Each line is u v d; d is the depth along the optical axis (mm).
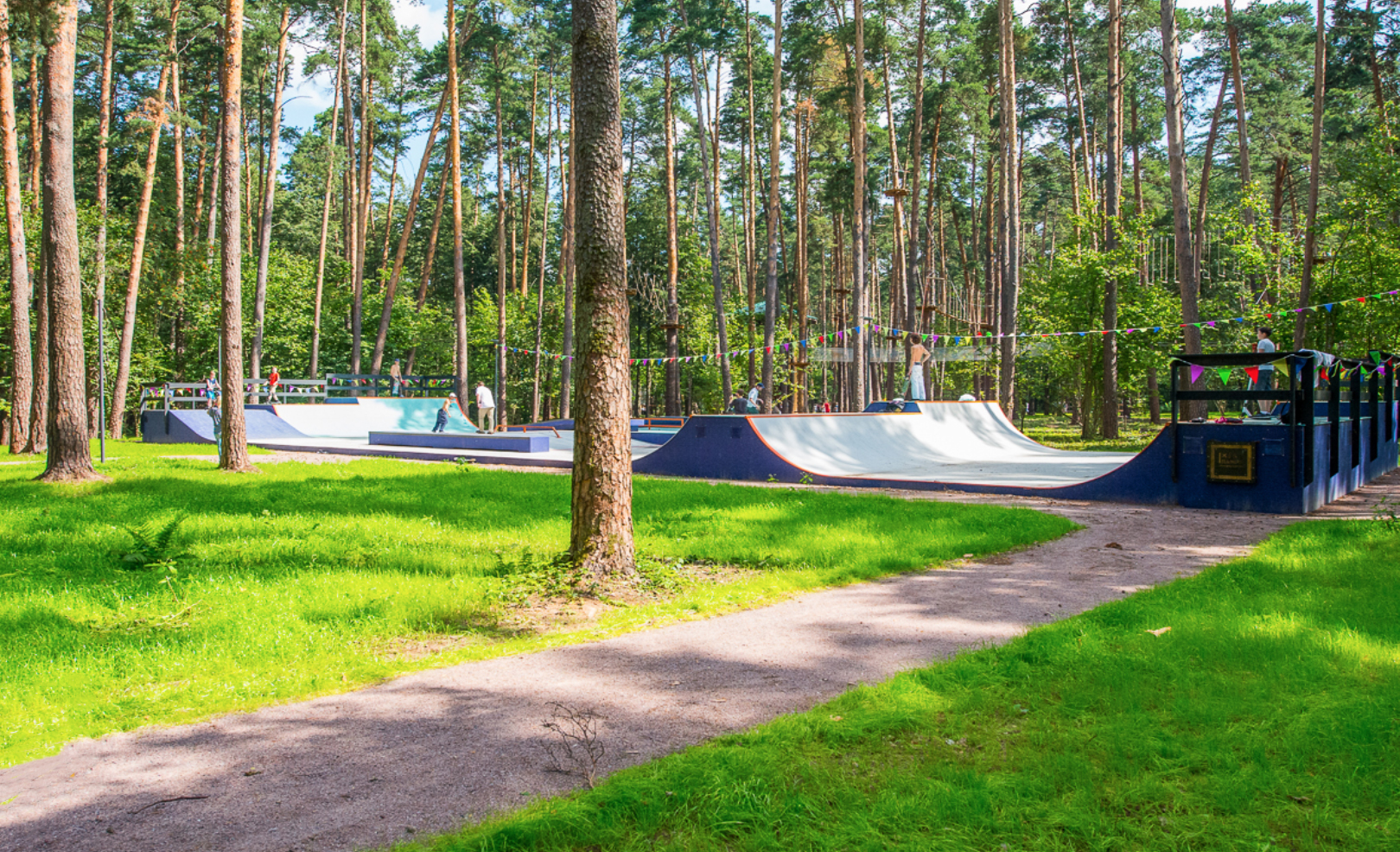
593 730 3809
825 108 36094
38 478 14625
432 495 12711
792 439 17125
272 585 6605
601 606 6238
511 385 50906
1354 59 30656
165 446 26500
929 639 5227
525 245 45656
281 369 41781
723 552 8047
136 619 5648
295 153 55000
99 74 34875
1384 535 8234
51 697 4270
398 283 44969
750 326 42125
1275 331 23484
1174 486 11898
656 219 48094
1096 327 28688
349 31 36438
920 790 3008
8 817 3084
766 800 2916
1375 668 4168
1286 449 11023
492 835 2701
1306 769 3123
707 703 4164
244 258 40031
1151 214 27797
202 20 32125
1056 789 3029
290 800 3178
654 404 57312
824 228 53906
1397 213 21516
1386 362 16172
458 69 36594
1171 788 2990
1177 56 31672
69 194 14586
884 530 9289
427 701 4266
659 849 2676
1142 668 4242
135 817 3061
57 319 14438
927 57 35625
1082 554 8211
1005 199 27172
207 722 4020
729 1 32969
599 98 7000
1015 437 24094
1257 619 5117
